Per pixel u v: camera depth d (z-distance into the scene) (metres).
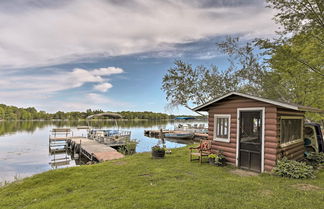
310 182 4.72
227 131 6.88
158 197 3.90
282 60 7.95
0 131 34.59
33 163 12.53
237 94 6.30
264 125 5.74
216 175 5.56
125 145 16.09
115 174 5.95
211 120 7.46
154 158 8.31
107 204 3.66
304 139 7.53
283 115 5.89
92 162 10.94
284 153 5.84
